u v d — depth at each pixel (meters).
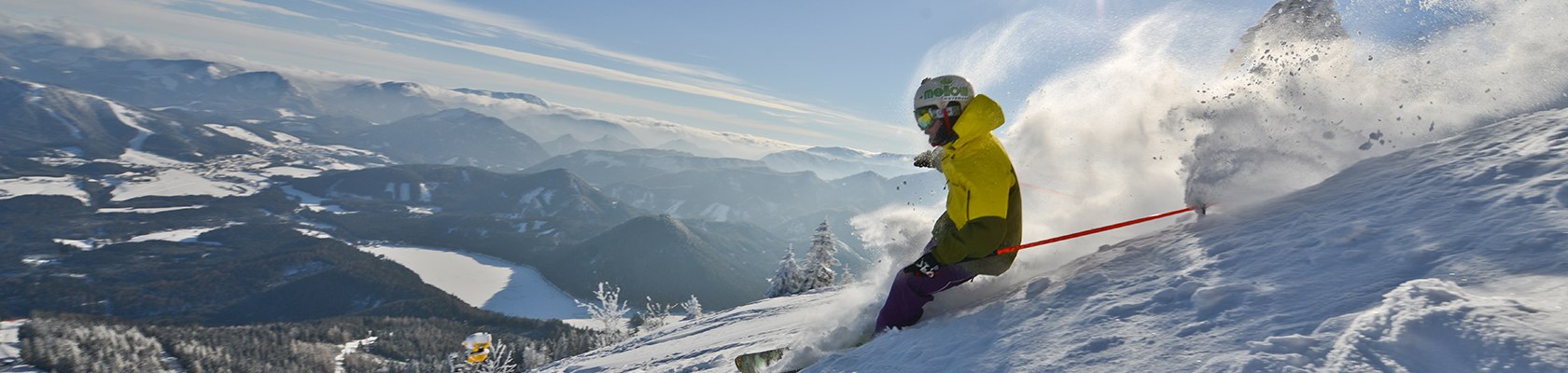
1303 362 1.63
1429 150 3.48
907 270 3.31
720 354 5.93
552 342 73.19
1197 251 2.96
